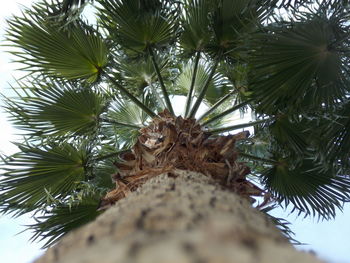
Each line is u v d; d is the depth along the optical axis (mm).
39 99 4664
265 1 4551
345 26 3879
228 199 1723
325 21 3828
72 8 4070
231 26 4633
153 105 6051
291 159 4707
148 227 1106
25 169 4398
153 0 4215
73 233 1369
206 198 1567
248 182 3018
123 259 749
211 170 2875
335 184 4922
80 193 4207
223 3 4566
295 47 3986
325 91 4156
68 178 4629
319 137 4262
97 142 4656
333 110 4129
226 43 4855
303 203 5129
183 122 3334
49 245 4539
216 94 6340
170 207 1318
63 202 4512
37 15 4441
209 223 1046
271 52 4051
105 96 5176
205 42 4918
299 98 4180
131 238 960
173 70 5621
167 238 862
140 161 2941
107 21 4625
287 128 4641
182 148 2914
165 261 700
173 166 2834
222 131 4664
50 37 4586
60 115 4773
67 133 4863
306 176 4984
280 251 829
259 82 4219
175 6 4496
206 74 6301
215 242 799
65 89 4707
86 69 4863
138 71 5477
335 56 3977
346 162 4305
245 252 755
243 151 5066
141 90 5734
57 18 4340
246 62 4473
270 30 3977
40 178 4504
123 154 3051
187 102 5008
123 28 4605
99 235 1162
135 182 2830
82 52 4719
